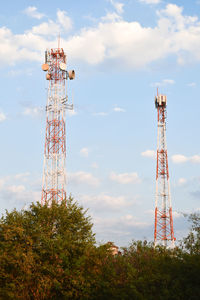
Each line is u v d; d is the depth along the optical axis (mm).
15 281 29484
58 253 31219
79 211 41281
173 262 26531
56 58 73188
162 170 82250
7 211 37750
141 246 30438
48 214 39719
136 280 26219
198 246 26000
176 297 23672
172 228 78750
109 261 30875
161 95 84938
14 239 32312
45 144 68625
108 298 27391
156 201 80688
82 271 30594
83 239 38656
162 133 84438
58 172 67062
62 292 29625
